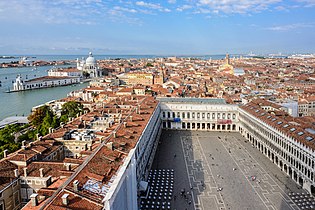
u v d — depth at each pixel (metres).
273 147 140.88
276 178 123.88
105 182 73.88
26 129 197.62
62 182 75.69
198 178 123.88
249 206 101.62
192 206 101.81
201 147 165.25
